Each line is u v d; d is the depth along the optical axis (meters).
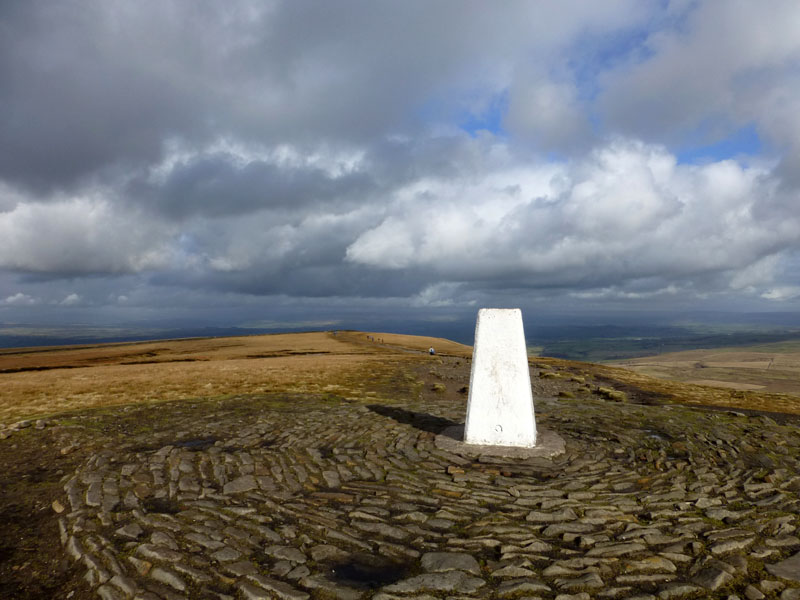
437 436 10.95
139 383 27.86
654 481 8.12
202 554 5.49
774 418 15.08
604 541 5.75
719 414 14.41
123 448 10.54
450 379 33.22
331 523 6.40
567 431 12.04
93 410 15.02
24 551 5.89
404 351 79.81
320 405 16.08
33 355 86.44
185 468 8.84
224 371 35.78
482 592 4.64
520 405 10.08
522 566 5.14
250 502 7.21
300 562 5.31
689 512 6.66
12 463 9.80
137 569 5.18
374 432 11.81
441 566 5.18
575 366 50.19
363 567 5.21
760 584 4.67
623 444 10.71
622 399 24.08
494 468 8.84
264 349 84.44
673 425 12.70
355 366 41.22
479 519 6.47
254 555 5.48
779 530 5.96
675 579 4.82
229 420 13.46
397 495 7.46
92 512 6.82
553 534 5.98
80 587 4.97
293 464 9.19
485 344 10.34
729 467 8.95
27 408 20.02
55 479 8.73
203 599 4.60
